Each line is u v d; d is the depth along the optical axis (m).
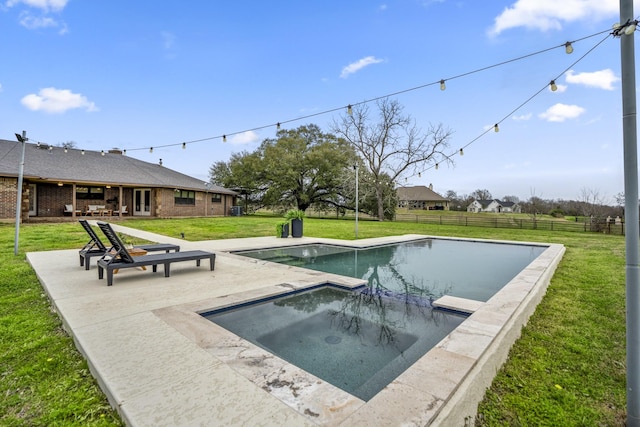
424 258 8.43
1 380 2.28
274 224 16.42
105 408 1.96
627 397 2.03
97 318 3.16
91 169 17.31
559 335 3.41
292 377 2.11
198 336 2.75
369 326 3.59
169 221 16.92
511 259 8.31
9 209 13.27
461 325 3.07
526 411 2.19
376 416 1.71
